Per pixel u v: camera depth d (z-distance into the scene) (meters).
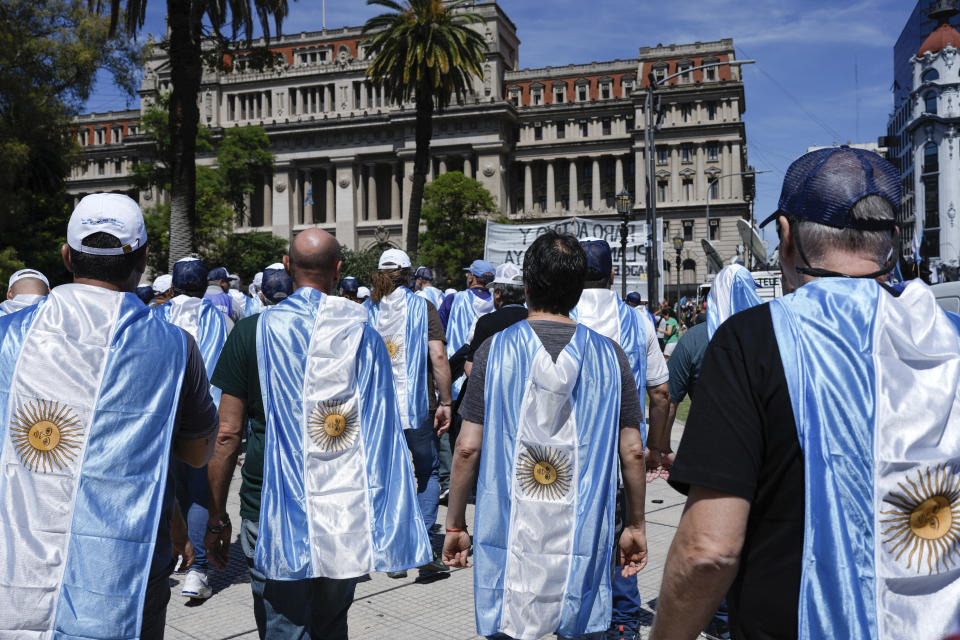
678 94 83.75
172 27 19.69
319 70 88.56
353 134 88.06
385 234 86.75
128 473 2.53
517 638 3.00
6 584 2.39
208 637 4.53
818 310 1.67
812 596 1.55
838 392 1.59
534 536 3.03
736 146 82.44
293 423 3.44
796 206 1.80
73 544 2.44
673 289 83.00
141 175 50.66
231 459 3.50
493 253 22.83
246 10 21.56
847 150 1.82
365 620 4.80
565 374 3.06
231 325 7.54
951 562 1.55
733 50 83.94
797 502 1.58
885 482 1.55
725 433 1.59
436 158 87.06
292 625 3.33
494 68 86.44
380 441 3.58
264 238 61.16
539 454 3.06
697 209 82.94
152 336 2.64
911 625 1.53
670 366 4.66
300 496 3.39
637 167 84.69
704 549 1.55
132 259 2.68
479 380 3.16
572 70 89.12
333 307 3.61
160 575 2.59
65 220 36.38
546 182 90.44
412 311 6.18
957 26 99.62
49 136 31.30
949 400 1.60
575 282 3.19
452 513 3.20
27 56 28.81
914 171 96.69
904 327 1.64
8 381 2.50
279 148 90.19
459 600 5.17
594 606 3.04
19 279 4.71
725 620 4.35
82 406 2.51
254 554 3.37
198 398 2.75
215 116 90.31
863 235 1.74
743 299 4.56
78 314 2.57
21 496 2.45
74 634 2.40
